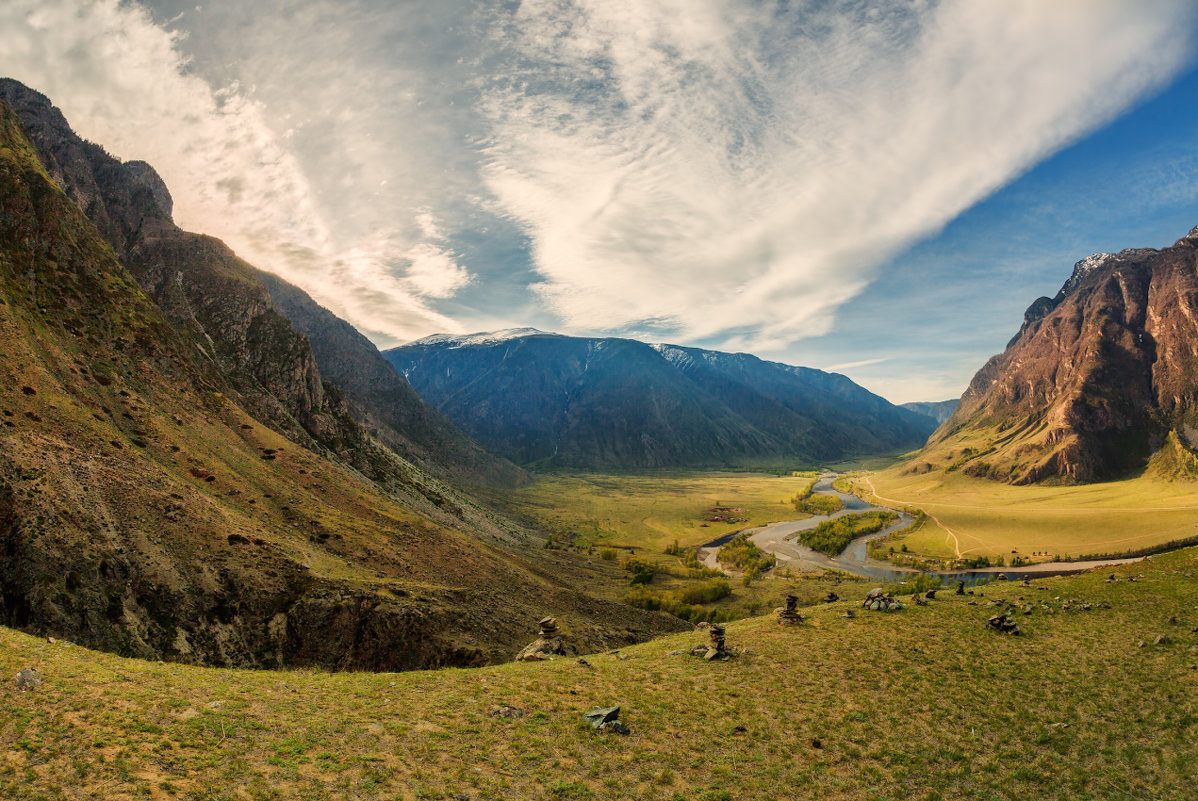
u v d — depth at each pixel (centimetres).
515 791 2177
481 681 3497
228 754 2166
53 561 4822
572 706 3103
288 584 6216
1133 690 3484
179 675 3053
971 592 6366
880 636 4641
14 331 7844
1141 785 2541
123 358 9894
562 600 9562
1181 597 5297
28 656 2809
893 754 2761
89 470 6000
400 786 2103
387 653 6109
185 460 8194
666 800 2234
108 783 1831
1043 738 2934
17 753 1903
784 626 5103
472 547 10525
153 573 5453
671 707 3200
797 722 3075
